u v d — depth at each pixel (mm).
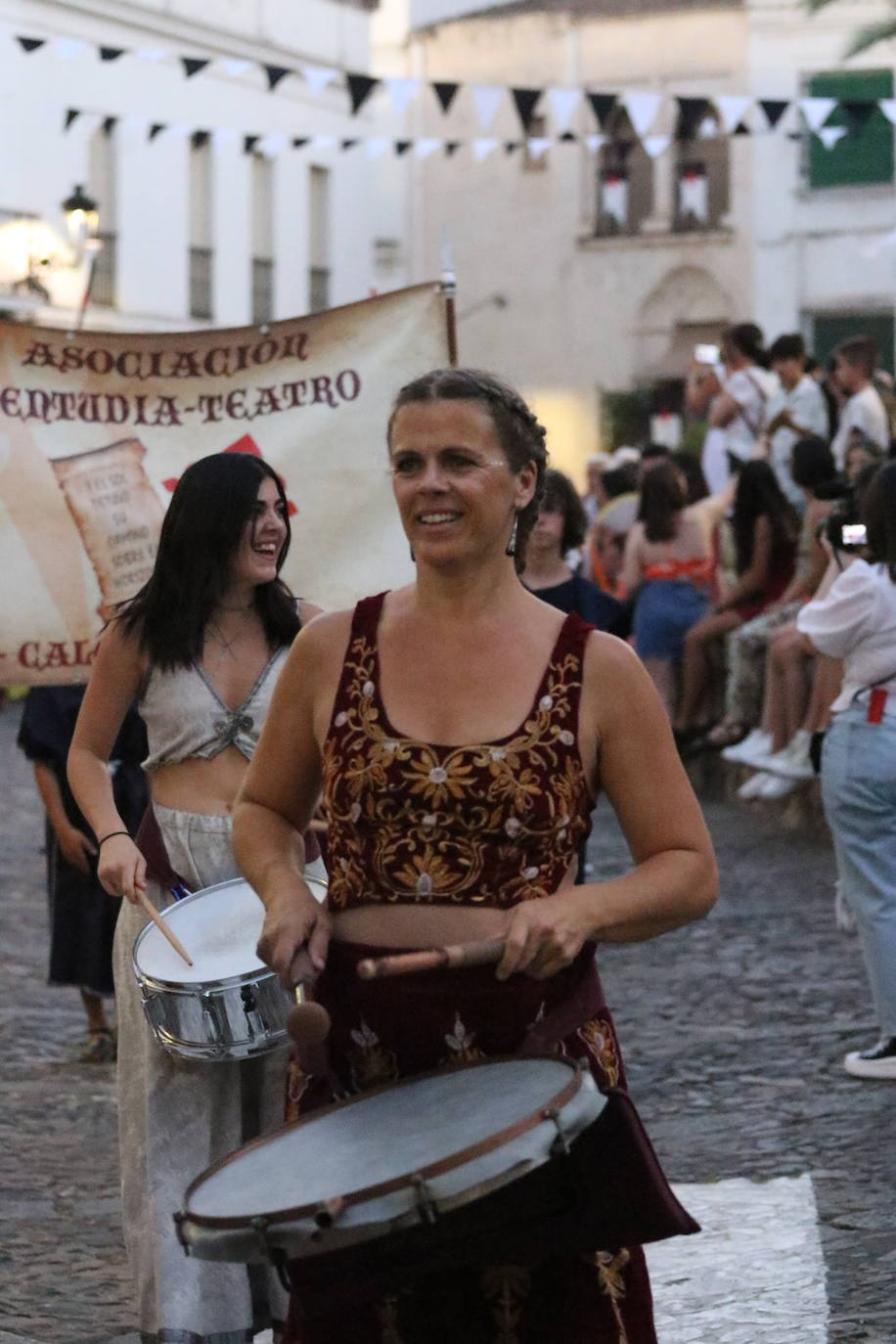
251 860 3715
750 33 41188
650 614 16312
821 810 13742
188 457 6598
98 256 33625
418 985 3477
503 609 3568
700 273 42469
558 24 42312
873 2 40188
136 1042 4879
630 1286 3500
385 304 6625
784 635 13906
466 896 3471
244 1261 3143
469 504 3490
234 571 4965
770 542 15539
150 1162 4785
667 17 41594
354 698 3562
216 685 4992
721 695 16438
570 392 43344
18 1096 7785
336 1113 3377
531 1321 3445
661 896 3479
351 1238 3057
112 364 6574
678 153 42250
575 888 3439
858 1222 5938
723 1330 5137
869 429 14734
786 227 41812
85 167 33188
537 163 43094
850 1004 8828
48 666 6574
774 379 17719
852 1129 6922
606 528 18297
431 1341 3459
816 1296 5348
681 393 42750
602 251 42938
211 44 35469
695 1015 8742
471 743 3479
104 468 6570
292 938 3533
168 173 35094
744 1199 6215
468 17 42938
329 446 6629
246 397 6617
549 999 3498
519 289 43562
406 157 43781
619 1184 3330
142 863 4922
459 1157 3047
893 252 41375
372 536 6641
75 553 6555
